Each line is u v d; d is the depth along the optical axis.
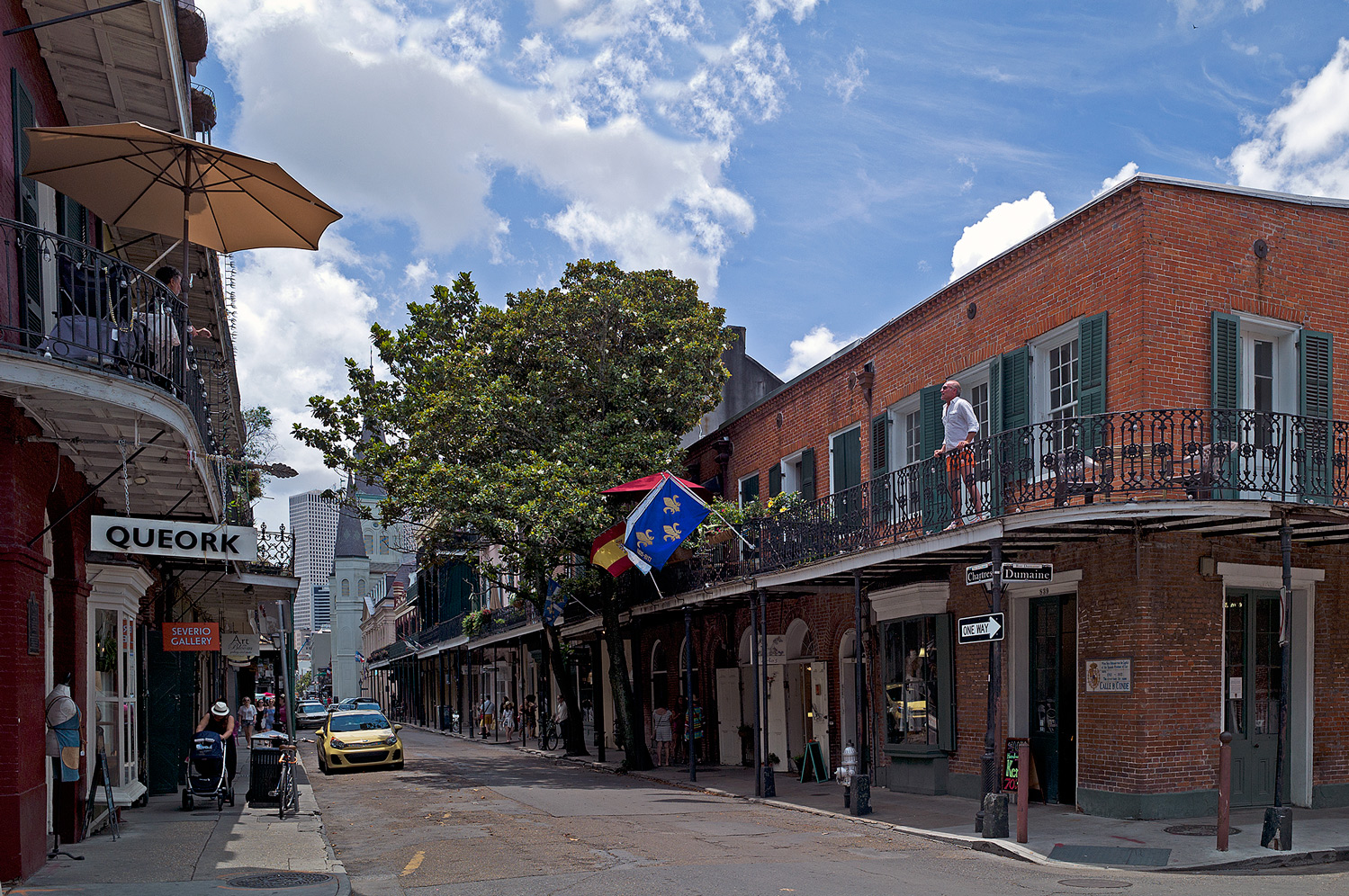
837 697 19.36
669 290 23.72
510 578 42.56
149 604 17.69
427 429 22.19
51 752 10.08
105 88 11.72
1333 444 12.32
